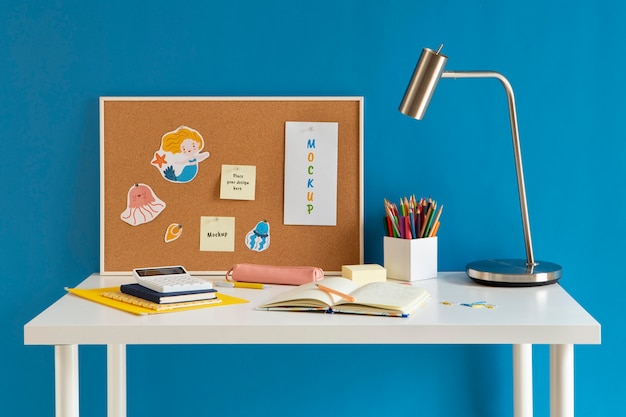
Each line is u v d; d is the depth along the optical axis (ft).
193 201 6.14
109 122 6.10
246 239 6.16
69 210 6.21
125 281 5.89
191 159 6.12
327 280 5.33
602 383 6.29
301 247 6.15
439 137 6.17
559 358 4.83
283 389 6.41
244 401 6.42
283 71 6.14
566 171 6.15
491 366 6.35
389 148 6.18
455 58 6.12
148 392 6.41
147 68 6.14
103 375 6.39
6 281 6.24
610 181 6.15
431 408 6.40
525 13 6.08
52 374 6.34
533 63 6.10
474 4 6.09
